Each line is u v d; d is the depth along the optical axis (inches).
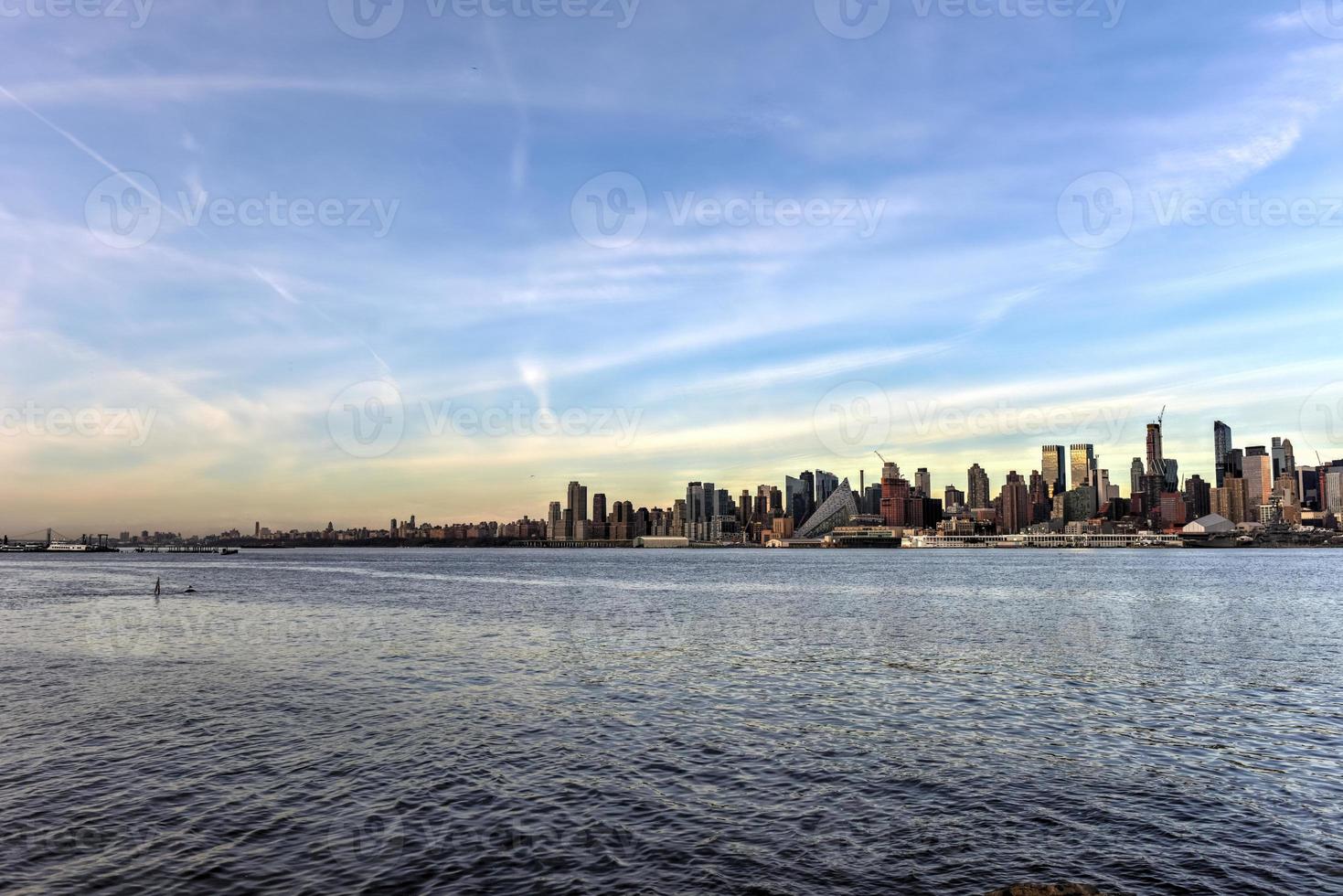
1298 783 997.2
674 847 801.6
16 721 1304.1
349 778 1008.9
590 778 1013.2
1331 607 3516.2
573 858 773.3
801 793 961.5
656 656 2049.7
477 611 3467.0
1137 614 3218.5
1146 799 939.3
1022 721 1320.1
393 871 743.1
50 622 2965.1
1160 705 1448.1
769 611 3472.0
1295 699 1505.9
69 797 937.5
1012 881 726.5
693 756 1112.2
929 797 947.3
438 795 946.7
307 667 1860.2
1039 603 3897.6
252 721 1305.4
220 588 5344.5
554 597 4411.9
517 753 1121.4
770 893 702.5
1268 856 779.4
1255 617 3075.8
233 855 778.2
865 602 4015.8
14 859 765.9
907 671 1819.6
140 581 6515.8
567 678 1720.0
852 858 776.9
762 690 1587.1
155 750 1135.6
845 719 1337.4
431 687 1617.9
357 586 5615.2
